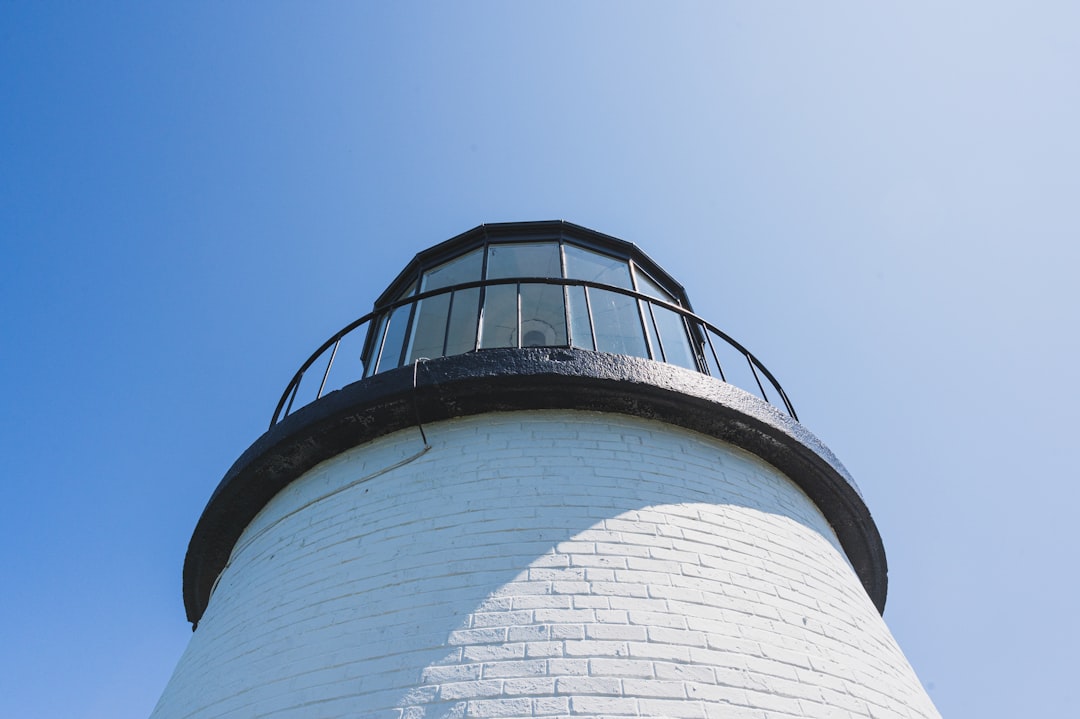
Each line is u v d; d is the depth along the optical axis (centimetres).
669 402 444
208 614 463
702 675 314
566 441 424
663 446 438
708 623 340
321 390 489
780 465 487
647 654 317
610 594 340
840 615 397
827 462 491
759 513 430
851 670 362
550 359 435
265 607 396
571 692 298
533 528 371
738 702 310
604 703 295
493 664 310
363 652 332
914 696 391
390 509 404
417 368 438
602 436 431
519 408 441
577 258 591
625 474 409
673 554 371
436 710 297
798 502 480
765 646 342
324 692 322
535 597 337
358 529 402
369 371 587
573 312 547
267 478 479
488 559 357
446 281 589
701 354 611
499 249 592
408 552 373
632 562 359
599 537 368
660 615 335
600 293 570
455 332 536
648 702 298
